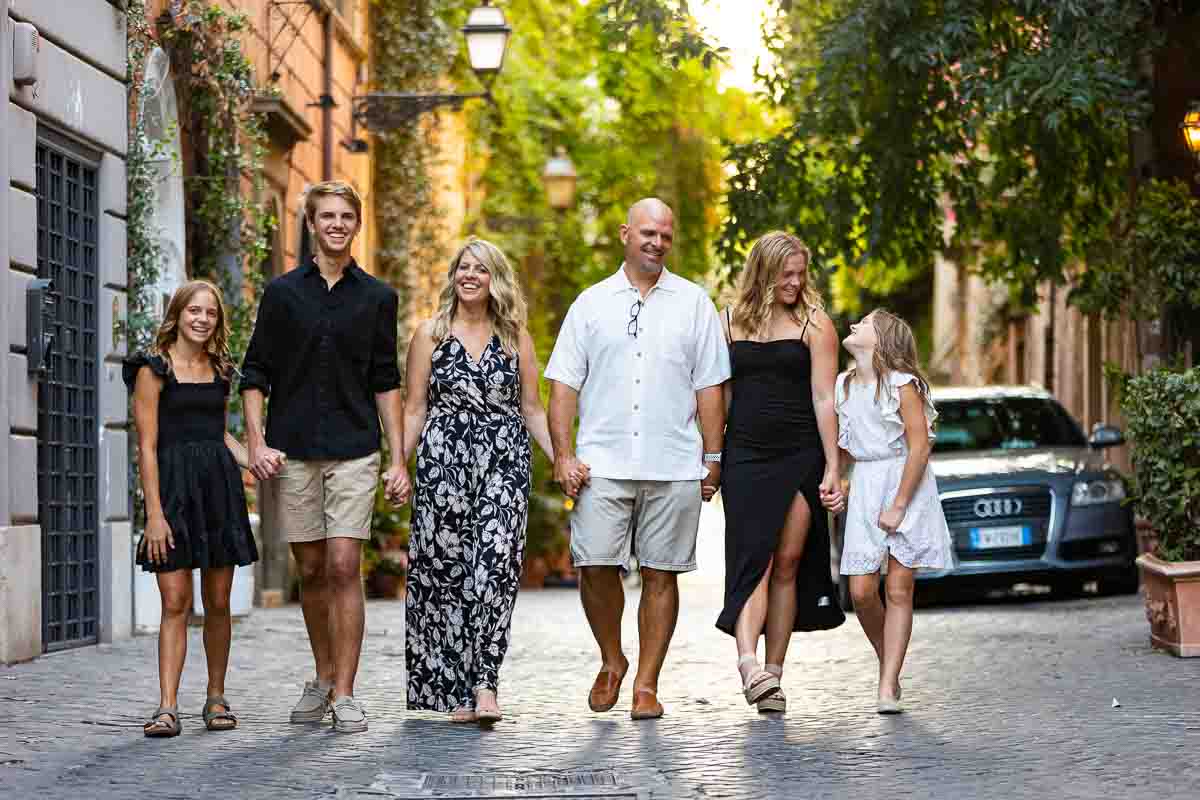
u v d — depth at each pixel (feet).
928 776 30.04
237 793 29.30
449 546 37.27
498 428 37.55
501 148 142.10
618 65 142.72
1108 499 69.31
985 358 163.12
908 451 38.29
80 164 55.57
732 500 38.37
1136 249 70.18
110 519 57.36
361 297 36.70
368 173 108.78
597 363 38.37
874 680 43.98
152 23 64.39
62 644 53.42
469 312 37.88
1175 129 81.87
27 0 50.57
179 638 36.27
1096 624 57.72
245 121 69.10
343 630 36.40
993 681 42.96
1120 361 106.73
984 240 88.53
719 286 82.89
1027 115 73.41
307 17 84.48
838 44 72.28
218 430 37.27
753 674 37.68
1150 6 68.18
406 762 32.24
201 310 36.83
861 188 81.00
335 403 36.60
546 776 30.66
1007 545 68.39
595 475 38.11
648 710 37.76
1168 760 31.09
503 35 94.17
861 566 38.50
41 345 49.85
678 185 147.43
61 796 29.01
